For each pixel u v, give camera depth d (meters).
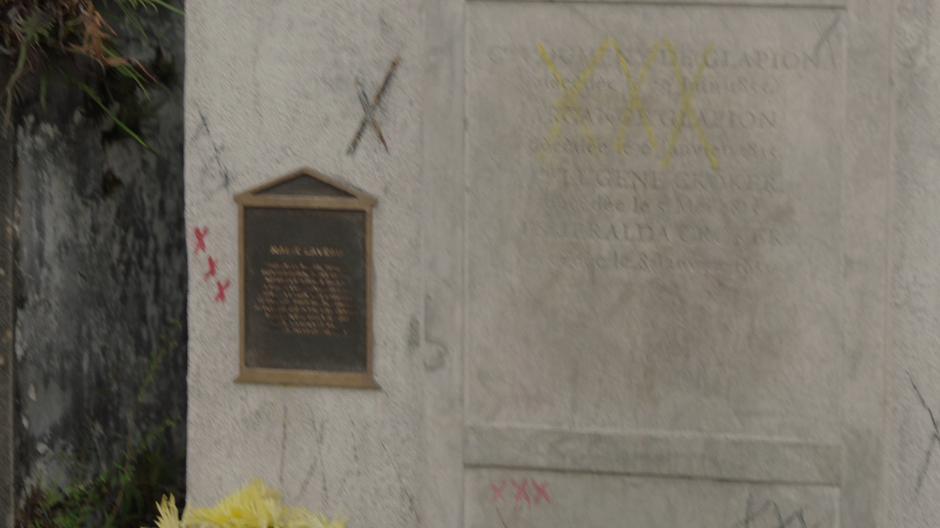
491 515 3.81
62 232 4.52
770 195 3.66
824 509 3.69
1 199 4.31
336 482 3.94
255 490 3.81
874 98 3.59
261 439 3.96
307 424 3.94
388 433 3.91
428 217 3.76
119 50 4.61
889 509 3.69
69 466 4.59
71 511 4.55
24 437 4.44
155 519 4.59
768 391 3.70
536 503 3.80
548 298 3.75
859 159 3.61
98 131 4.61
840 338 3.65
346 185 3.86
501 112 3.73
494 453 3.79
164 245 4.81
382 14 3.82
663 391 3.73
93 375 4.64
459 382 3.79
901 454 3.69
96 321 4.64
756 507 3.72
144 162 4.74
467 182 3.75
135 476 4.64
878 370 3.63
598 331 3.75
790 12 3.62
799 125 3.64
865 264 3.62
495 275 3.76
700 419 3.72
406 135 3.83
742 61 3.65
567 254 3.74
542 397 3.77
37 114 4.42
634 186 3.71
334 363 3.91
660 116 3.69
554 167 3.73
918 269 3.64
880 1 3.57
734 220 3.68
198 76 3.90
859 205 3.62
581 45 3.70
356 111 3.85
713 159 3.68
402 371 3.88
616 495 3.77
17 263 4.38
